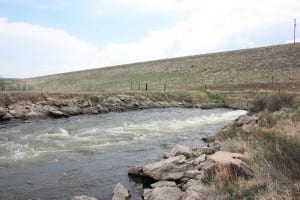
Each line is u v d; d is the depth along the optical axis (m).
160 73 91.88
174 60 107.69
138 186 10.59
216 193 7.80
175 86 69.88
